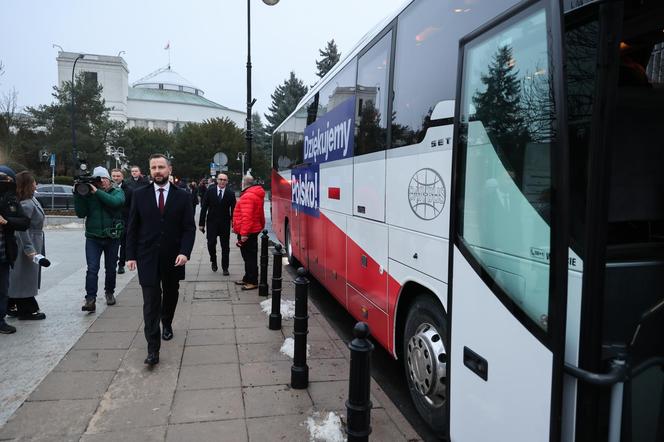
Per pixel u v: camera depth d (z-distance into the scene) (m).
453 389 2.85
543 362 2.09
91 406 3.93
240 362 4.94
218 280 9.23
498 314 2.43
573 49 2.10
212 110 127.94
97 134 57.91
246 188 8.43
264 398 4.13
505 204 2.42
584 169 2.06
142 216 4.80
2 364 4.78
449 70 3.29
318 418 3.79
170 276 5.33
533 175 2.22
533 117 2.23
